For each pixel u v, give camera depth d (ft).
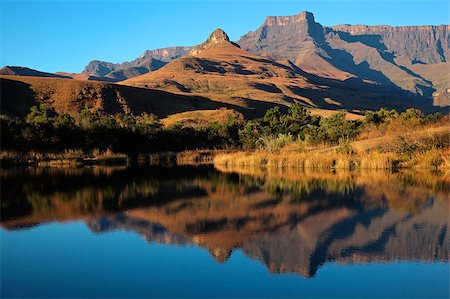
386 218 51.60
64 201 65.10
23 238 43.37
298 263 35.37
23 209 58.65
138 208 59.21
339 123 161.48
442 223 48.93
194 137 198.70
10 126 150.92
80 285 30.99
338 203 61.57
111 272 33.50
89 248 39.83
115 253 38.19
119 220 51.47
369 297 28.81
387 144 119.44
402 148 115.03
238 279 31.91
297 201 63.82
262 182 86.74
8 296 29.19
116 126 179.73
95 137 170.09
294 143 146.51
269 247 39.86
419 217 52.03
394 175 93.76
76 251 38.93
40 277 32.55
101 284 31.14
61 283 31.40
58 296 29.22
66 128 163.84
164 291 29.84
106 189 78.18
